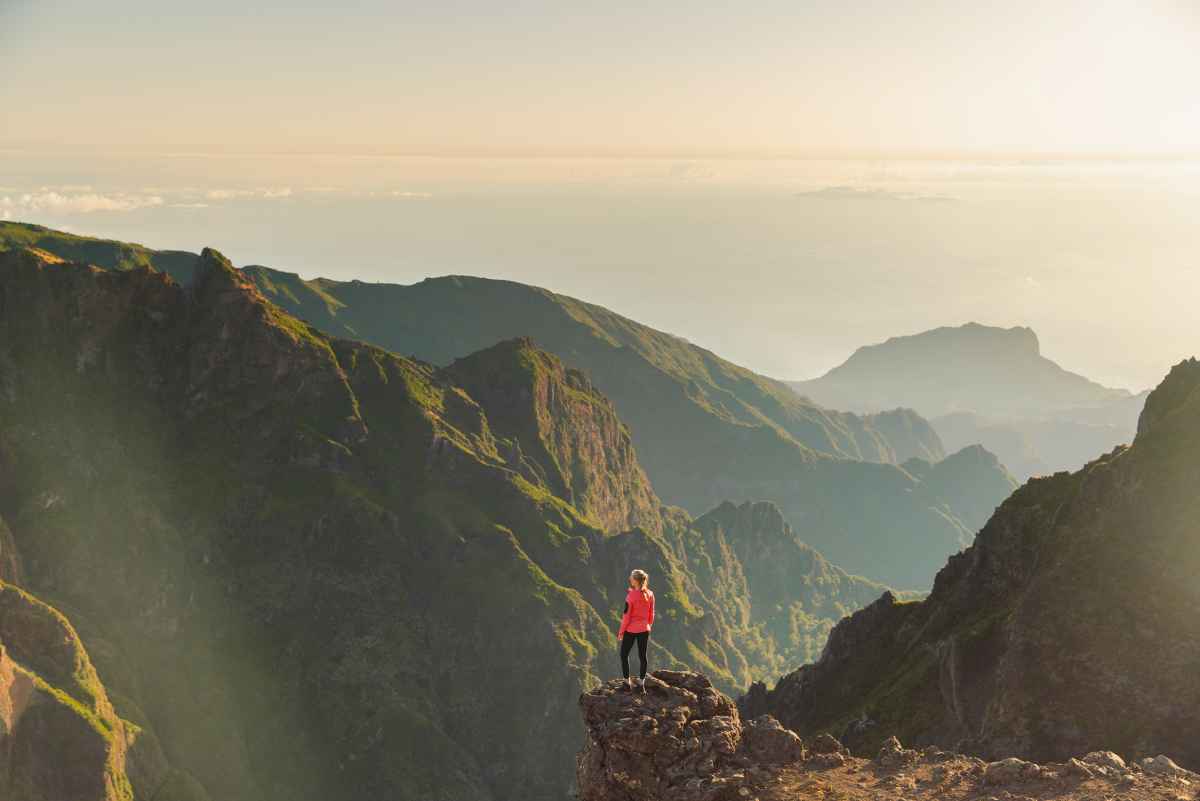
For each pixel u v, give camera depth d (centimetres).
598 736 3519
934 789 3303
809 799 3272
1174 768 3291
